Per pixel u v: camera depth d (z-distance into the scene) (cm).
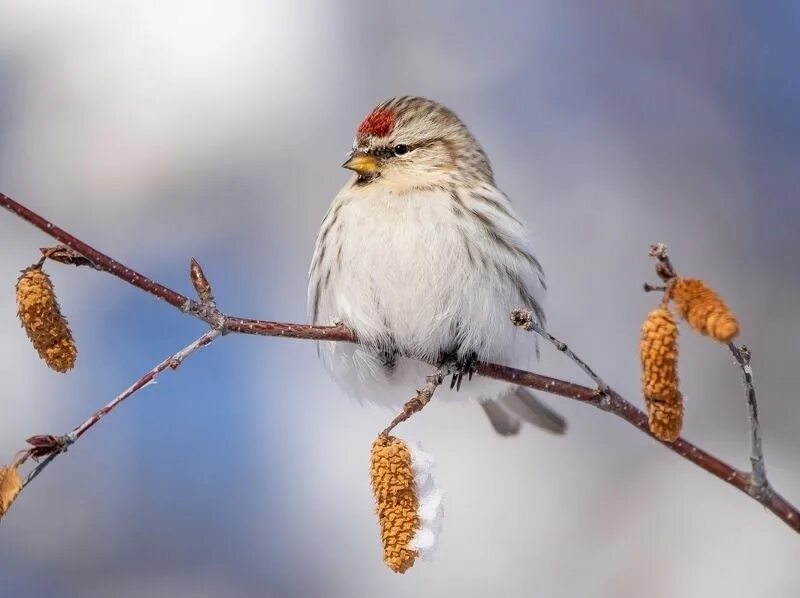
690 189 1262
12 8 1202
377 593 1080
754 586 1046
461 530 1097
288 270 1195
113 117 1189
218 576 1099
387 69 1245
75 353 595
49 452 563
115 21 1205
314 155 1205
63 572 1096
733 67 1310
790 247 1236
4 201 593
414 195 786
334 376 840
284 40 1220
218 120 1199
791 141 1280
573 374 1193
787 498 1112
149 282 614
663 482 1114
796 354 1190
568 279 1221
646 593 1056
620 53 1311
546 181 1255
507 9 1307
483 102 1270
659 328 545
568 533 1094
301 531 1116
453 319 770
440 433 1143
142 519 1118
